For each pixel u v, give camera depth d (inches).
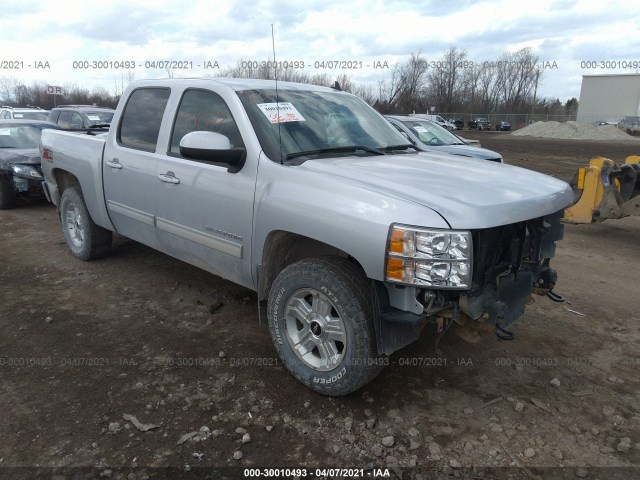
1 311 177.2
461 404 131.1
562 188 140.3
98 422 119.4
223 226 147.1
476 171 142.0
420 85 2129.7
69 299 188.7
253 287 146.6
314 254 143.9
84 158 206.5
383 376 142.2
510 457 112.5
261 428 119.2
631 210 281.7
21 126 394.6
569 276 236.2
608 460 112.3
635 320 186.2
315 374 129.2
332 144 151.2
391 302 117.4
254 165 138.2
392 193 115.7
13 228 295.6
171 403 127.3
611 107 2650.1
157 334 163.3
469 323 120.6
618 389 140.1
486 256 119.2
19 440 113.0
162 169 165.9
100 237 222.8
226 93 152.0
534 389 138.9
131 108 188.7
